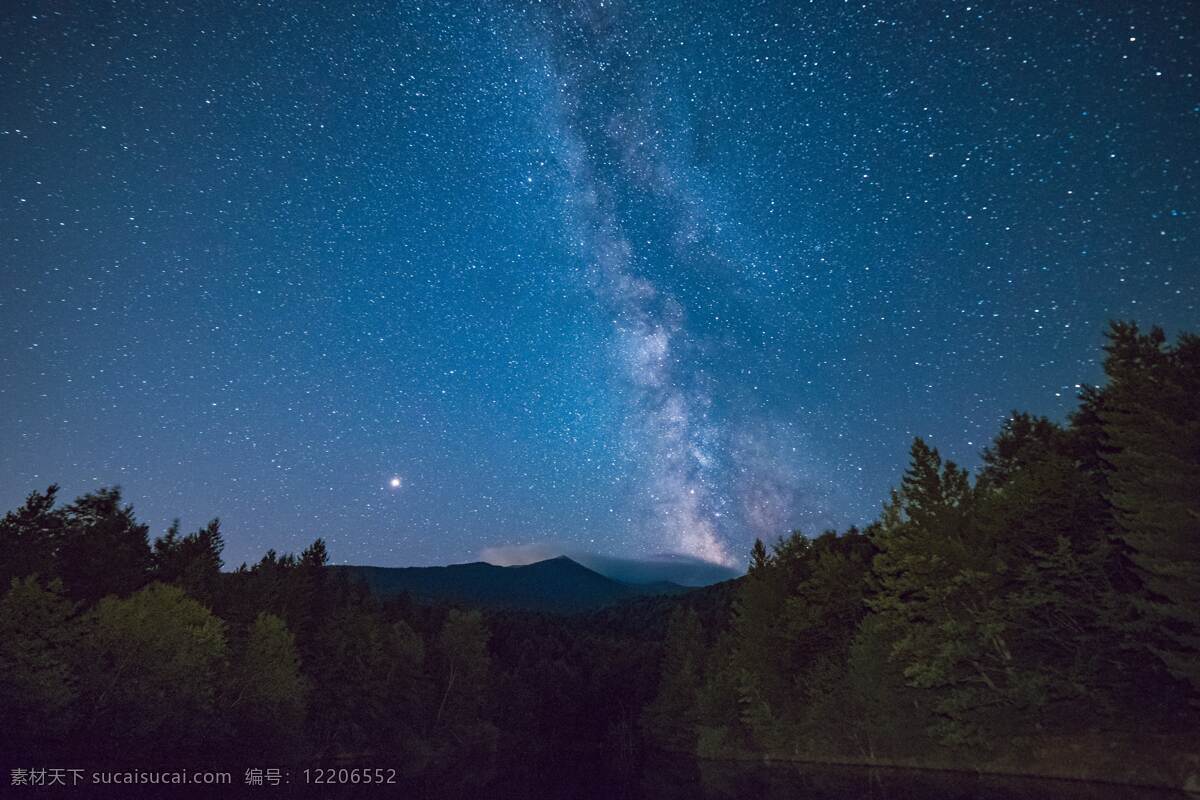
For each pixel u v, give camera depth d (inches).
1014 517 1395.2
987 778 1440.7
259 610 2664.9
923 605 1525.6
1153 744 1178.6
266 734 2202.3
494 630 5310.0
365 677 2876.5
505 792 1750.7
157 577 2640.3
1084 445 1471.5
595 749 3831.2
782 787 1604.3
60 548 2325.3
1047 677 1279.5
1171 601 1130.7
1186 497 1003.3
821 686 2126.0
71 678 1659.7
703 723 2827.3
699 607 6446.9
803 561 2518.5
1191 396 1031.6
